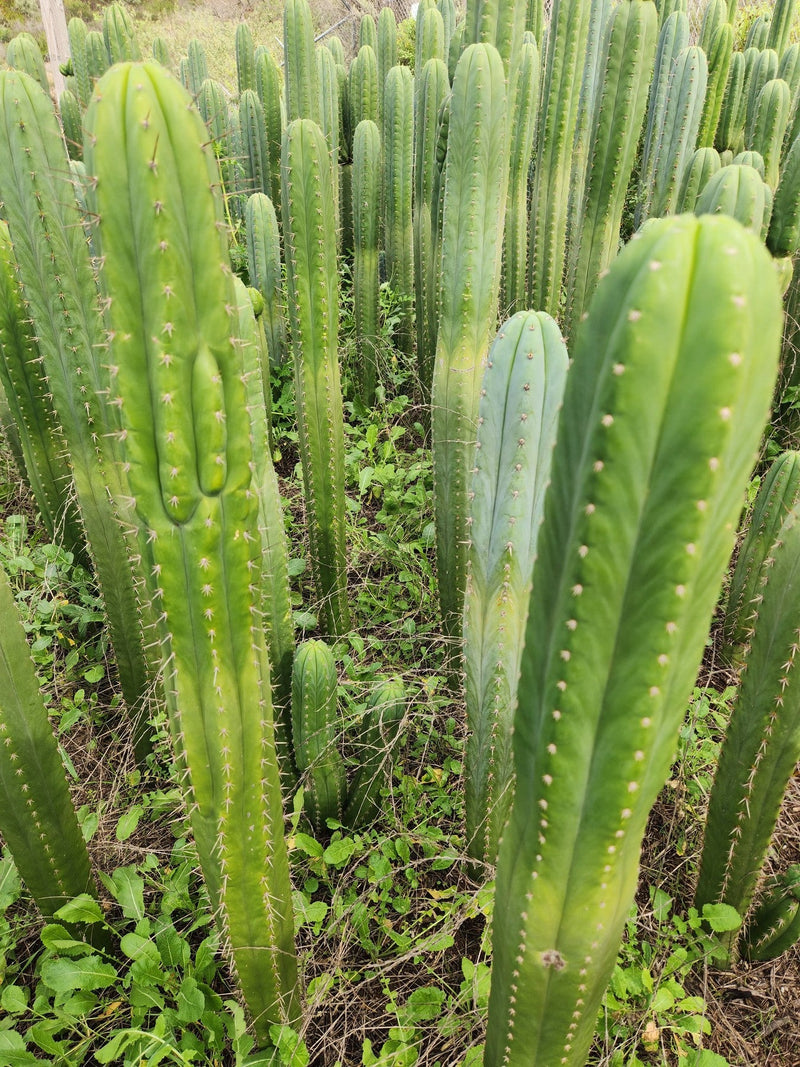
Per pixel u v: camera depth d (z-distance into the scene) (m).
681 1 5.45
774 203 2.74
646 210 4.36
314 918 1.93
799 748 1.67
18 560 2.89
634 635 0.89
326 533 2.91
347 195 5.51
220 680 1.25
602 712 0.95
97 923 1.97
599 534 0.84
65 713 2.43
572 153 4.08
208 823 1.38
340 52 6.32
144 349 1.06
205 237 1.04
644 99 3.10
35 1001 1.81
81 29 5.75
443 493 2.52
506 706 1.87
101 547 2.33
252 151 5.56
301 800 2.11
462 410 2.39
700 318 0.74
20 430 2.92
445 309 2.33
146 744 2.54
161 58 6.54
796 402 3.59
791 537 1.54
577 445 0.87
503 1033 1.32
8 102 1.99
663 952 1.98
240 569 1.21
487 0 2.59
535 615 0.99
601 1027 1.81
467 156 2.15
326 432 2.74
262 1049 1.74
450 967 2.05
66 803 1.81
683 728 2.46
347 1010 1.92
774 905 1.90
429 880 2.25
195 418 1.10
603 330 0.82
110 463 2.19
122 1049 1.61
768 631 1.61
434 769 2.46
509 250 3.86
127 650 2.45
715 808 1.85
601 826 1.02
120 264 1.03
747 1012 1.96
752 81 5.35
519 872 1.13
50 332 2.14
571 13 3.32
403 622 3.12
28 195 2.00
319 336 2.61
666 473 0.80
